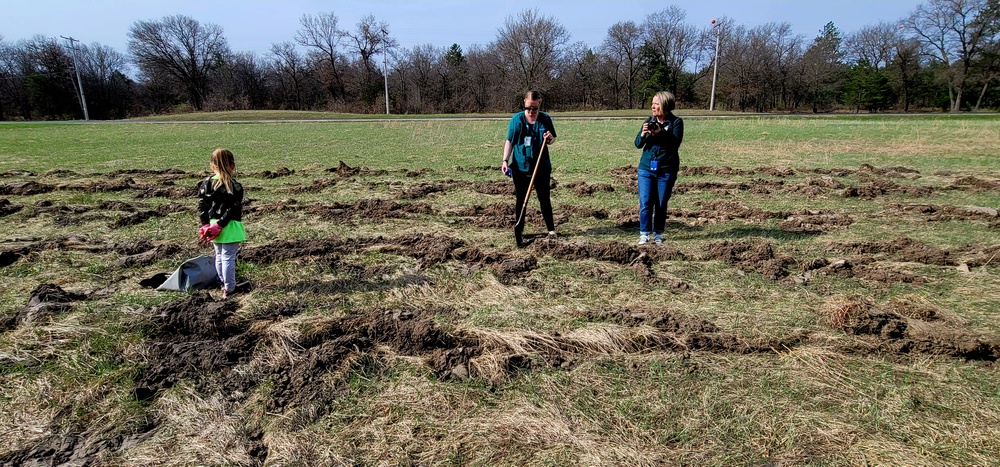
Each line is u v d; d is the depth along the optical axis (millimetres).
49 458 2895
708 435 3062
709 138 20656
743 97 61562
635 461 2855
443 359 3799
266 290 5160
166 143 20938
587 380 3629
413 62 69562
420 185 11102
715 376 3660
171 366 3701
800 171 12609
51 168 13758
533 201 9508
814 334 4219
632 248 6254
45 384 3496
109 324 4270
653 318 4488
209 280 5297
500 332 4227
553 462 2855
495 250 6527
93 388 3461
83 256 6242
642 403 3367
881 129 23641
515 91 63281
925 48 55219
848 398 3404
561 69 65938
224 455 2910
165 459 2885
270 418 3229
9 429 3102
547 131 6457
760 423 3160
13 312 4574
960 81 51844
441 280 5477
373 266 5875
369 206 9023
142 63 68625
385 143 20219
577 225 7859
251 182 11719
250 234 7328
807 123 28469
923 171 12523
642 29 65625
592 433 3090
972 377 3619
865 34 67625
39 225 7723
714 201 9445
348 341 3994
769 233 7270
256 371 3670
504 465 2838
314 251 6328
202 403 3336
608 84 68750
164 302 4797
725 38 61625
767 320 4480
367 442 3023
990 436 3025
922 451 2914
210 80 72500
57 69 65062
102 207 8836
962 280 5391
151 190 10289
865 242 6582
